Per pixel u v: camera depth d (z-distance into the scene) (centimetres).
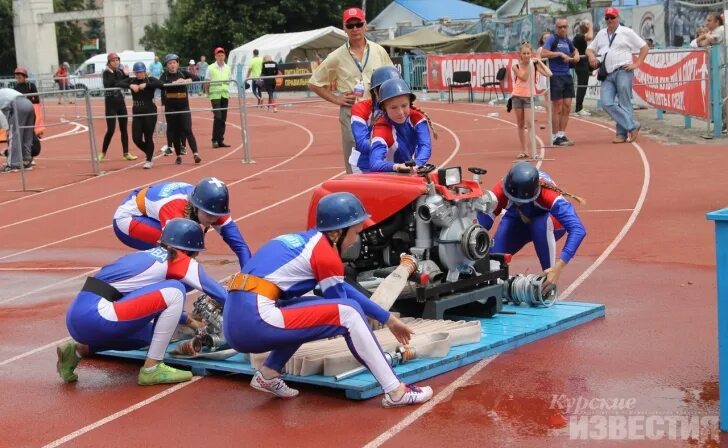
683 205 1120
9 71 6688
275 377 562
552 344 650
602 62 1667
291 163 1802
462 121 2375
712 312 704
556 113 1719
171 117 1855
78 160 2108
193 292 884
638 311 723
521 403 535
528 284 712
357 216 549
